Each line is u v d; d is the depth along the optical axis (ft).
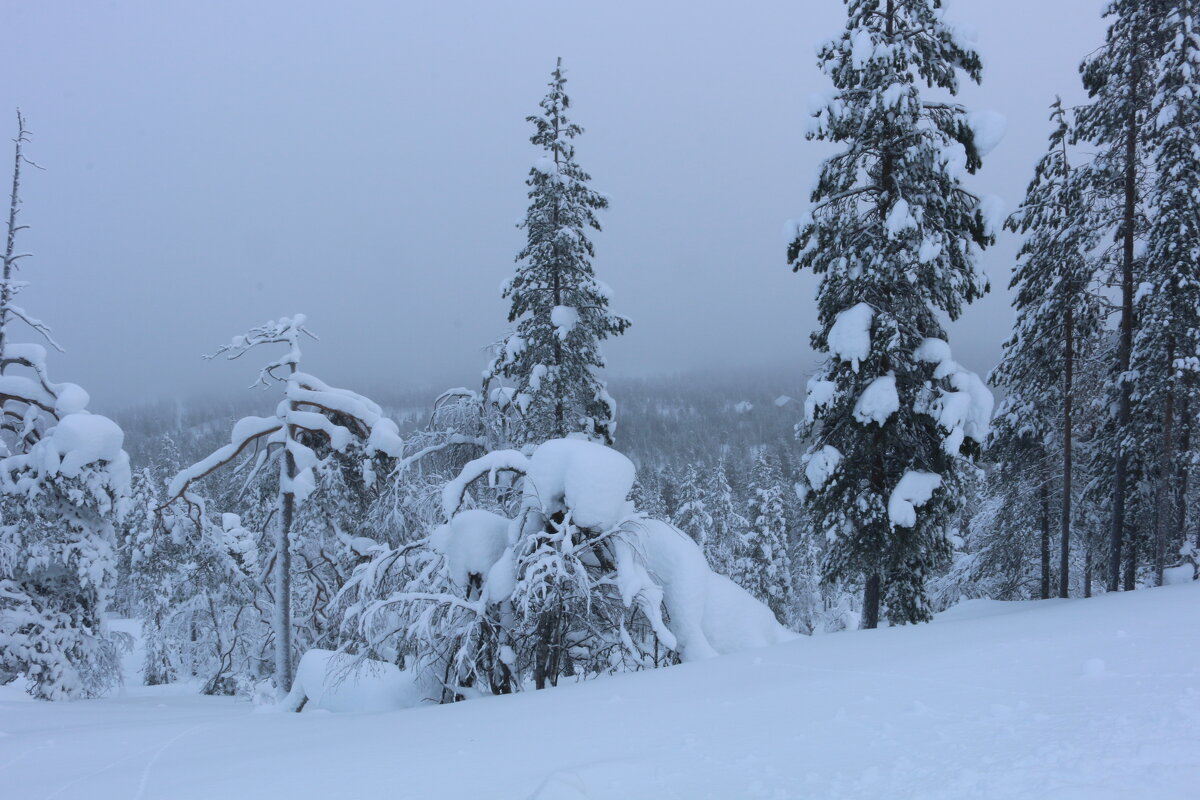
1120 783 10.57
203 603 94.84
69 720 40.45
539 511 44.34
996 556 94.53
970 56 51.19
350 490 74.43
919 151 49.93
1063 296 76.38
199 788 20.80
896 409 49.29
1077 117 71.82
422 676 43.62
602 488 41.88
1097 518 86.94
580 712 24.64
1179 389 67.77
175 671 122.31
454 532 45.42
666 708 23.12
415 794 16.94
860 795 12.11
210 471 74.18
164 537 79.82
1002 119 49.29
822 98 52.44
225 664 90.22
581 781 14.52
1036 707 16.29
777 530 138.31
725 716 20.54
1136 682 17.30
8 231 69.21
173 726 35.65
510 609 43.16
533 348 69.05
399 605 42.75
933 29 52.21
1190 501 78.33
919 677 21.68
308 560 80.12
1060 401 80.89
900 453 53.83
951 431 47.83
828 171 53.93
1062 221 76.23
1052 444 86.12
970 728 15.28
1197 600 32.30
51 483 63.52
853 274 52.34
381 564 46.70
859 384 53.16
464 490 46.55
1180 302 65.62
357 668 43.47
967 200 51.75
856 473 54.08
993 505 96.48
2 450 69.87
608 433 73.51
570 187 69.21
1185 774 10.56
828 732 16.83
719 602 44.65
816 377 56.39
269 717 39.22
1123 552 85.97
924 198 51.65
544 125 69.51
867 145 53.47
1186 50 65.26
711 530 153.79
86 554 64.80
